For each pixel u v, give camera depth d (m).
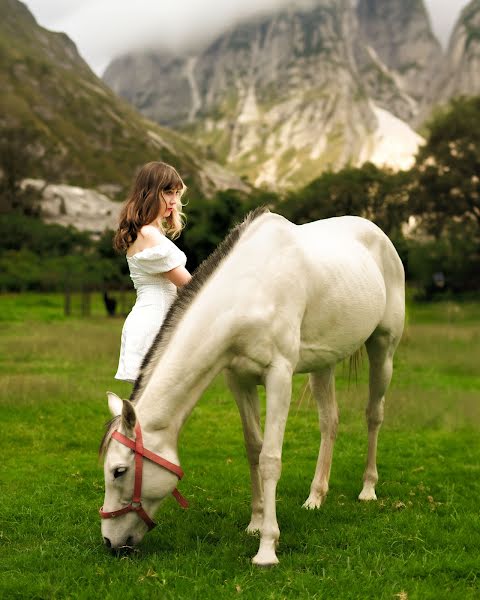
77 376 9.81
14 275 37.66
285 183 182.50
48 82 131.00
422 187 42.94
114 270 37.34
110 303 23.56
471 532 3.90
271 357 3.45
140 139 127.62
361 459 5.79
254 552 3.55
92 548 3.66
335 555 3.51
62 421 7.20
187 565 3.33
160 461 3.13
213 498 4.67
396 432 6.83
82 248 54.88
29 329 16.91
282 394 3.44
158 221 3.75
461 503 4.50
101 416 7.44
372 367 4.70
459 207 42.72
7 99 116.69
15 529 4.06
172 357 3.26
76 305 28.69
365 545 3.67
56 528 4.06
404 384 9.19
